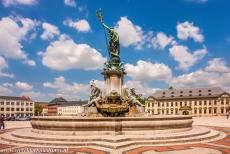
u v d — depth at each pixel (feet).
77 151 63.16
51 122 81.35
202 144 72.69
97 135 78.59
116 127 79.20
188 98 428.15
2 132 102.27
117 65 120.37
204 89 426.92
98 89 115.75
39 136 77.25
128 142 70.08
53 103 620.49
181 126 86.74
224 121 168.96
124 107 109.60
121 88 118.42
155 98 452.76
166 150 64.23
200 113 418.10
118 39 122.42
